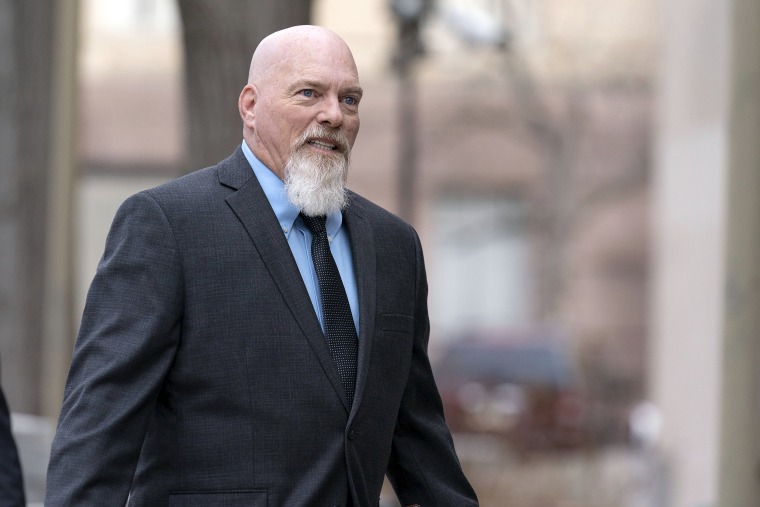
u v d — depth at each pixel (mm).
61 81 22766
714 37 17969
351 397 7688
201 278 7547
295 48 7789
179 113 60562
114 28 60562
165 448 7555
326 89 7758
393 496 26266
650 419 28625
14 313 22672
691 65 20000
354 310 8000
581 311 60562
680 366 20391
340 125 7789
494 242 61594
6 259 22672
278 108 7766
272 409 7445
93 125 60312
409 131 54188
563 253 60500
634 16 59938
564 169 60281
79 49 23094
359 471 7629
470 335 47219
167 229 7566
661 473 21391
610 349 60000
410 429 8516
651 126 59812
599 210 60688
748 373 15305
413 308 8336
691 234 19672
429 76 60875
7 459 9555
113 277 7523
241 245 7656
